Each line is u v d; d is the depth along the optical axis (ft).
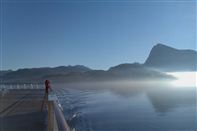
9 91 197.47
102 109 200.23
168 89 561.43
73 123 115.65
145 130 123.03
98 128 114.62
